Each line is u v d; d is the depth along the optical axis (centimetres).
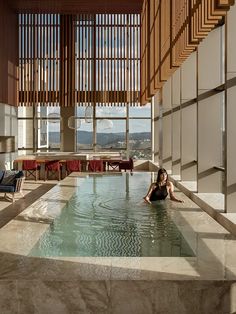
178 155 1461
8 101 1973
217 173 994
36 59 2130
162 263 483
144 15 1667
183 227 691
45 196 1027
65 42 2130
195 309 429
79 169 1747
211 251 538
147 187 1230
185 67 1234
